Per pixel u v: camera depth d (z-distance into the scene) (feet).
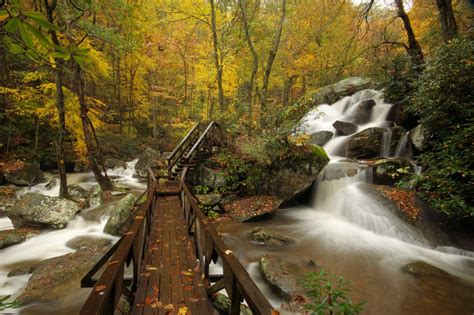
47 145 48.37
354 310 8.04
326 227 25.38
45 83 39.27
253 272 17.26
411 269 17.17
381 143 36.55
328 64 58.54
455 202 18.17
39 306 13.61
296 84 75.66
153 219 18.95
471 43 20.12
